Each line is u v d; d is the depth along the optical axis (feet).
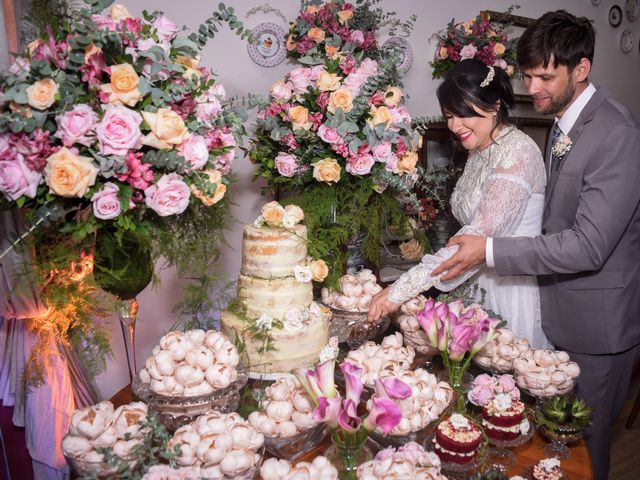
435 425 3.90
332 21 6.87
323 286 5.68
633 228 5.37
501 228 5.06
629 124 4.96
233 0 6.91
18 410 4.90
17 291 4.02
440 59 8.74
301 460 3.78
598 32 11.59
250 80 7.25
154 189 3.49
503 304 5.76
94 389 5.82
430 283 5.03
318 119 5.34
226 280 6.12
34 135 3.24
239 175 7.31
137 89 3.40
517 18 9.55
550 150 5.69
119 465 2.99
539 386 4.18
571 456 3.99
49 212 3.38
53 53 3.28
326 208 5.54
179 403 3.67
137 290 4.10
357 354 4.29
